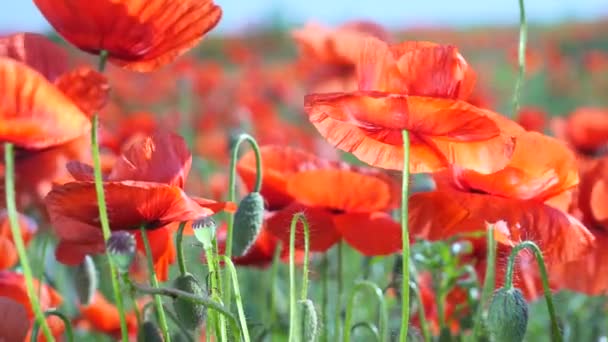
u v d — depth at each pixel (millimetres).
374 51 852
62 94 776
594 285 948
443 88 846
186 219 842
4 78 771
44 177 872
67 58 851
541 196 887
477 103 1795
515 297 858
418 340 912
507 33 6602
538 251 865
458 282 1003
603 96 4328
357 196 959
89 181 833
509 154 838
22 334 853
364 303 1207
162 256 894
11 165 794
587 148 1448
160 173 867
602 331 1145
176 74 2904
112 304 1136
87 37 841
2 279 925
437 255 1006
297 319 864
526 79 4383
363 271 1122
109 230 832
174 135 874
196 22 842
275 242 1025
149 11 832
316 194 964
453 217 880
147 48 845
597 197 956
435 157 855
